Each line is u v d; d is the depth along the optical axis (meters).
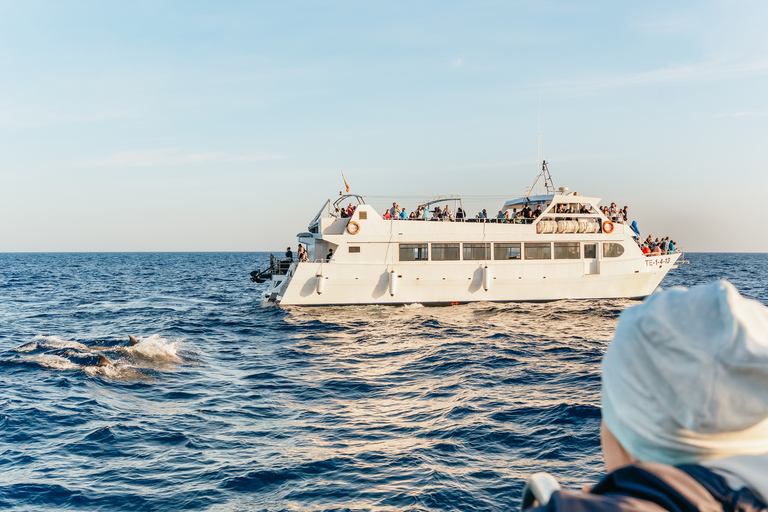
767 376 1.01
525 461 11.81
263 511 9.77
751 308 1.10
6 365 21.25
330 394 17.64
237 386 18.70
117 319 37.34
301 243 42.12
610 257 39.03
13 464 11.95
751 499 0.99
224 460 12.05
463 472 11.22
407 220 37.31
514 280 37.91
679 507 0.97
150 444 13.12
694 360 1.04
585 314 34.94
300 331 30.77
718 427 1.06
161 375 20.09
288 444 12.99
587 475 11.10
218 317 37.66
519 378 19.23
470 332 29.64
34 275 95.56
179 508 9.95
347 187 38.22
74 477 11.27
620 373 1.19
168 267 136.62
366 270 36.84
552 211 39.66
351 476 11.10
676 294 1.17
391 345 26.45
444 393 17.44
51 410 15.78
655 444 1.13
